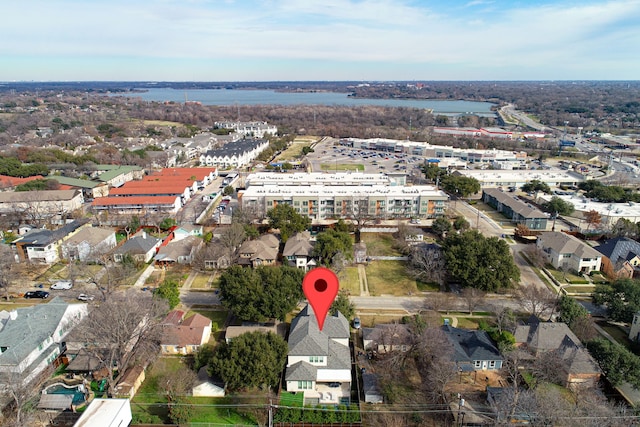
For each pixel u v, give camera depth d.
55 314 72.12
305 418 56.19
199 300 88.75
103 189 164.00
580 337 71.81
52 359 67.25
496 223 137.00
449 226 122.62
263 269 80.94
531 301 81.44
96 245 104.69
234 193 169.62
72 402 57.47
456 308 85.81
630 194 151.88
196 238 113.31
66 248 103.94
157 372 66.44
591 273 100.69
